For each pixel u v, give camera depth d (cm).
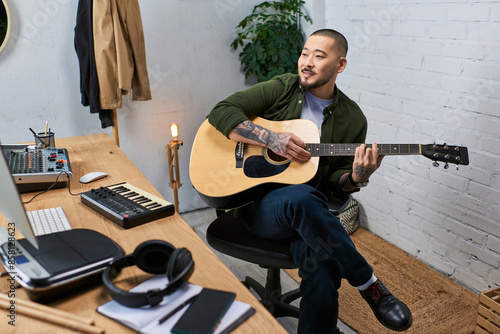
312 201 144
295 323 211
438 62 233
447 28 225
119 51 252
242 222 181
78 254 107
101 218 139
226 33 310
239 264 261
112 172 182
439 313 216
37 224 130
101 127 290
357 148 161
